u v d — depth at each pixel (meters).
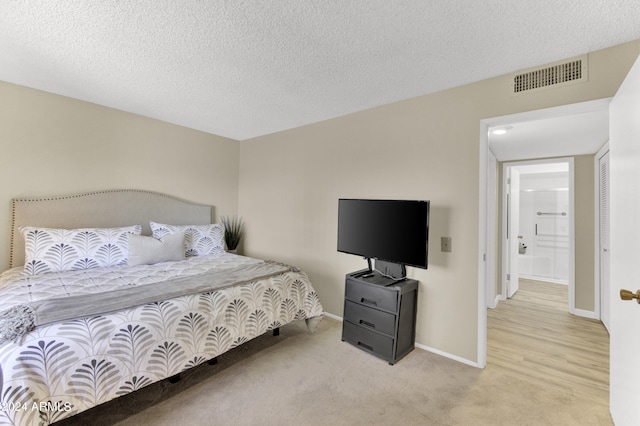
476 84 2.32
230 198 4.39
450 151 2.44
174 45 1.90
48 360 1.32
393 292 2.32
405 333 2.42
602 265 3.26
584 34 1.69
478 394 1.92
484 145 2.29
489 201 3.76
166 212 3.60
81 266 2.56
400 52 1.93
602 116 2.40
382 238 2.54
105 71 2.29
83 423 1.61
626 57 1.78
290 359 2.35
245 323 2.14
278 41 1.83
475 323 2.30
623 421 1.46
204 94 2.71
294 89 2.55
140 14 1.59
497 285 4.16
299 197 3.66
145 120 3.43
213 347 1.92
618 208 1.58
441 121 2.49
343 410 1.76
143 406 1.76
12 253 2.60
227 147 4.34
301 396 1.88
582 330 3.05
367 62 2.06
